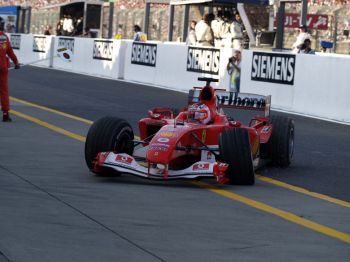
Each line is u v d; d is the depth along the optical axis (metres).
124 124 28.97
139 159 29.00
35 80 76.81
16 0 176.25
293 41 94.88
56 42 102.25
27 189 25.86
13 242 19.08
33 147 35.41
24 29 152.75
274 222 22.78
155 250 19.05
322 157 37.09
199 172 26.41
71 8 132.62
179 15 112.31
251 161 27.80
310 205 25.80
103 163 26.78
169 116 31.95
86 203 24.00
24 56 112.31
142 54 81.19
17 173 28.83
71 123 44.53
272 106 61.06
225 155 27.59
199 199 25.50
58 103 55.47
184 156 28.36
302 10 74.00
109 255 18.41
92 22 131.00
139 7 129.75
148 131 30.78
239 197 26.17
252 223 22.48
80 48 94.88
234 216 23.27
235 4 90.69
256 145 30.62
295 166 34.12
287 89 59.88
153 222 21.94
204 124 29.16
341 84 54.59
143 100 60.66
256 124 32.56
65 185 26.86
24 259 17.72
